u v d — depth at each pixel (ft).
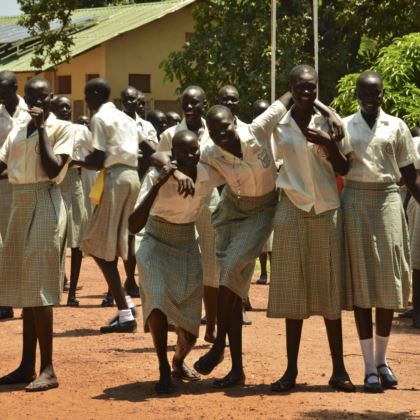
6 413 28.91
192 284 31.76
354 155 31.83
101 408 29.45
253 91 100.48
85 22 139.44
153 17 127.95
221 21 107.65
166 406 29.63
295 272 31.42
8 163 31.76
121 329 42.45
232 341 32.37
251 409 29.17
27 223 31.48
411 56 67.87
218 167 31.89
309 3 103.65
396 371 34.96
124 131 43.80
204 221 37.68
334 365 31.99
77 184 52.42
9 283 31.89
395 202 32.19
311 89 30.73
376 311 32.78
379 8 105.19
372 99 31.76
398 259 32.12
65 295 54.54
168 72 105.91
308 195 30.94
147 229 32.01
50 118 31.94
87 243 43.29
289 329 31.89
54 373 32.55
